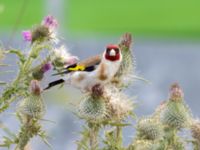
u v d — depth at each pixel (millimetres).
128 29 61406
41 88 11375
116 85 11672
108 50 11391
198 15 65375
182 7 69000
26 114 11297
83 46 43500
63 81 11531
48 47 11922
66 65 12055
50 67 11922
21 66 11602
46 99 11422
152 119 11648
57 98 11422
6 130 11125
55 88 11500
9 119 12672
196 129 11531
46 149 12375
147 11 67688
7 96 11227
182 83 38500
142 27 62188
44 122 11609
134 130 11633
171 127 11742
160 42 57125
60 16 42625
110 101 11414
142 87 30531
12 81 11461
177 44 53312
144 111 29672
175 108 11758
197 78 38469
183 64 41281
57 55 12000
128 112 11500
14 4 60031
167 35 58781
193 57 42250
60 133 23953
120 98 11531
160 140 11422
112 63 11391
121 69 11672
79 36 53062
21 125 11281
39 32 12328
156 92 31719
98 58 11500
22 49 12055
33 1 59344
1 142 11141
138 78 11820
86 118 11109
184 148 11453
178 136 11539
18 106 11336
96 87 11352
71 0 67812
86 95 11281
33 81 11406
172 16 65688
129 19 65188
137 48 44438
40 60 11836
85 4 69312
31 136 11227
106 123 11102
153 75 39438
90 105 11109
